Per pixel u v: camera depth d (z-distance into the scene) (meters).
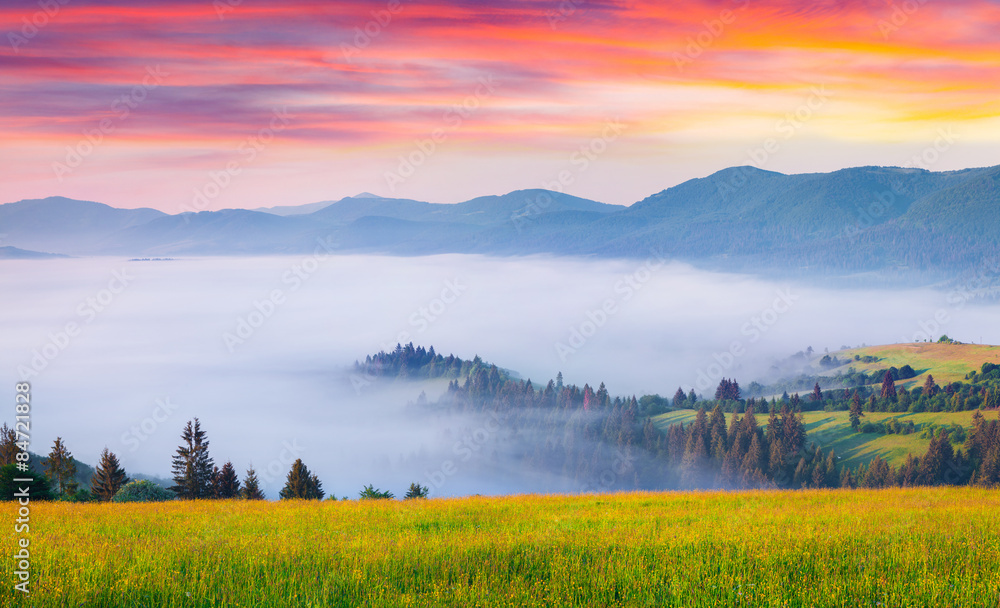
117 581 11.46
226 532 18.00
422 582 11.89
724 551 13.63
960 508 20.84
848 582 11.43
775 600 10.55
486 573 12.34
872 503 23.53
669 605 10.72
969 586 11.06
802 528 16.41
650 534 16.23
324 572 12.40
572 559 13.29
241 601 10.66
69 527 18.39
